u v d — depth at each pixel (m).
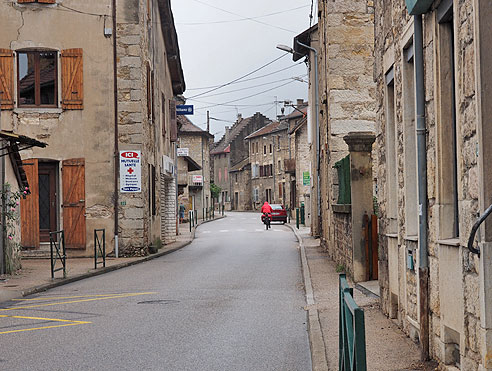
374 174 20.08
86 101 21.84
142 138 22.06
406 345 7.45
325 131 23.12
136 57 21.95
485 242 4.65
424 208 6.76
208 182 77.69
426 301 6.75
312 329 8.73
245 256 22.98
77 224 21.62
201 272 17.58
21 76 21.77
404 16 7.85
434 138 6.35
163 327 9.55
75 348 8.16
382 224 9.88
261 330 9.30
